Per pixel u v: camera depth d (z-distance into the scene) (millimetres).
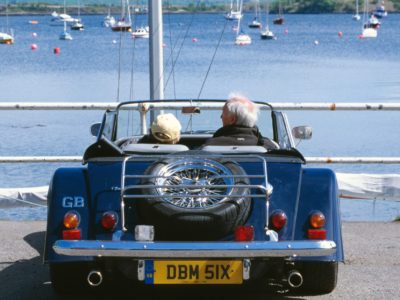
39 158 15930
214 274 9594
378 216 22031
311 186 10141
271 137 12359
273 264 9906
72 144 38125
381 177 16641
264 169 9883
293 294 11055
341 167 32219
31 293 11258
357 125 45781
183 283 9586
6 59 134375
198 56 133250
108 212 9938
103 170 10180
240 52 148875
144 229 9438
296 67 111938
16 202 16250
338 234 10039
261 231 9852
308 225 9953
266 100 65188
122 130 12664
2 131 43031
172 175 9852
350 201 24547
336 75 97750
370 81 88125
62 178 10227
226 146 10789
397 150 36875
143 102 12664
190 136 12773
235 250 9250
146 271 9609
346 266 12609
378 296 10992
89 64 119562
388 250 13570
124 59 128375
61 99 67188
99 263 10203
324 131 43375
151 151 10781
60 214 10047
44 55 142875
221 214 9492
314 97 68250
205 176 9891
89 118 48812
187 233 9539
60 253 9391
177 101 12734
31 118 49125
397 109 16016
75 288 10734
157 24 17984
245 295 11125
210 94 64625
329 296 11016
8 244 13977
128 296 11156
